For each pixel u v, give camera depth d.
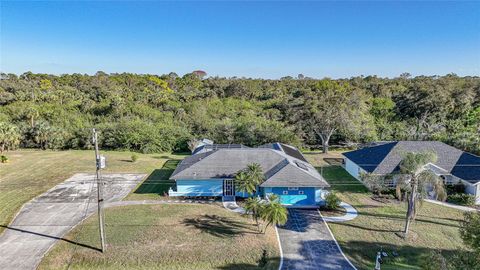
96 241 23.91
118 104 76.19
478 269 16.11
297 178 31.55
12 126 61.44
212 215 28.86
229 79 116.06
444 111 66.25
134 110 76.81
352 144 59.81
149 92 94.25
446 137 51.78
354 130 57.44
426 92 70.38
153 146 61.12
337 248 23.81
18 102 80.75
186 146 62.44
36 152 61.56
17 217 28.75
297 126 61.91
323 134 58.19
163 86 114.06
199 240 24.08
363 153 42.25
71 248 23.11
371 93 87.12
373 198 34.00
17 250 23.03
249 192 30.25
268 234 25.50
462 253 17.52
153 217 28.17
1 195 34.72
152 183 39.34
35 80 113.06
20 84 100.56
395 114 71.69
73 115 75.62
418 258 22.69
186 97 89.38
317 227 27.22
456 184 34.53
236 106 82.12
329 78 113.25
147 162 51.34
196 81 119.56
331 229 26.84
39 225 27.05
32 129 65.75
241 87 96.94
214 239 24.28
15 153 60.25
